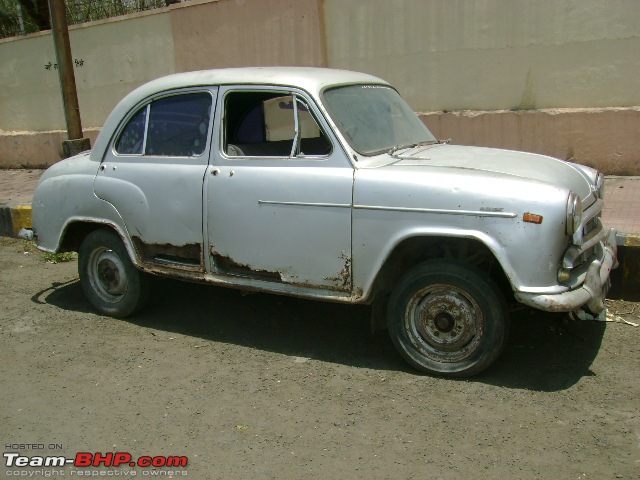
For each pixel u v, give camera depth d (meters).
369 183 4.03
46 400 4.05
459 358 4.05
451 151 4.57
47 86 12.02
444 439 3.46
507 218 3.72
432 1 8.38
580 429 3.50
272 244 4.39
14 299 5.96
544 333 4.71
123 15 10.96
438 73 8.58
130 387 4.18
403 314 4.15
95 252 5.33
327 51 9.29
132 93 5.11
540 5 7.80
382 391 3.99
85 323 5.29
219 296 5.74
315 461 3.31
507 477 3.12
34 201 5.55
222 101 4.62
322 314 5.28
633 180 7.54
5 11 13.36
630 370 4.14
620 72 7.59
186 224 4.72
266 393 4.04
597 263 4.05
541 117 7.98
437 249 4.34
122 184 4.99
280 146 4.70
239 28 9.87
